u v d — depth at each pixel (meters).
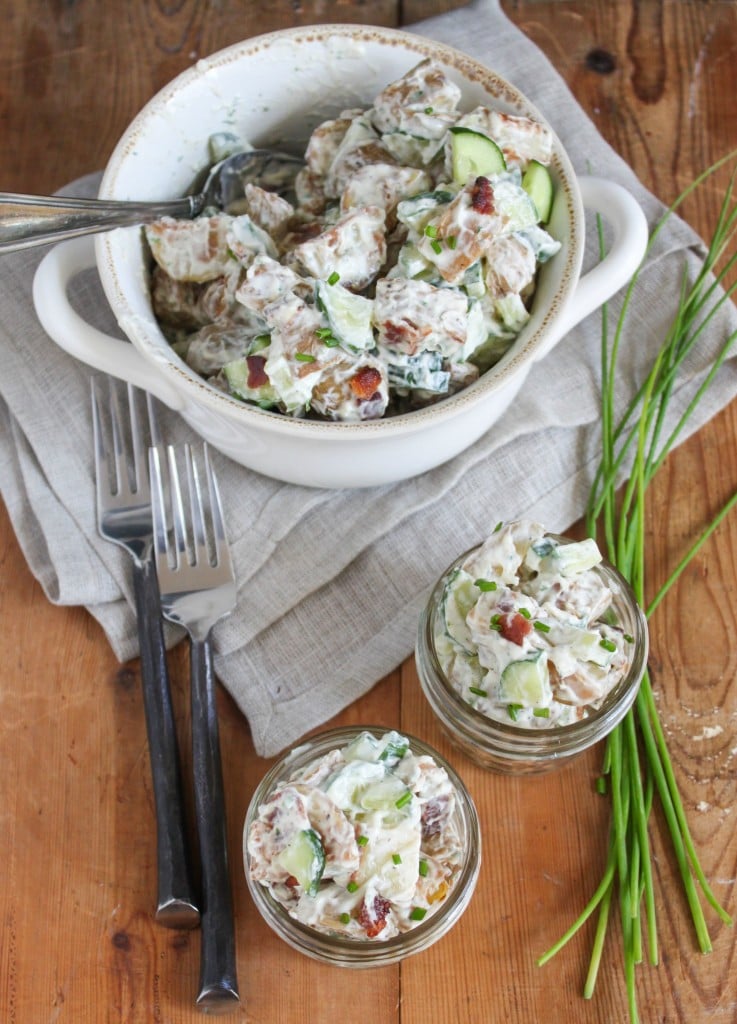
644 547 0.65
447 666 0.59
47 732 0.62
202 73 0.63
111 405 0.66
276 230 0.62
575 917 0.59
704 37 0.76
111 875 0.60
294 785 0.55
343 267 0.58
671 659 0.63
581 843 0.60
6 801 0.61
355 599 0.64
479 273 0.58
